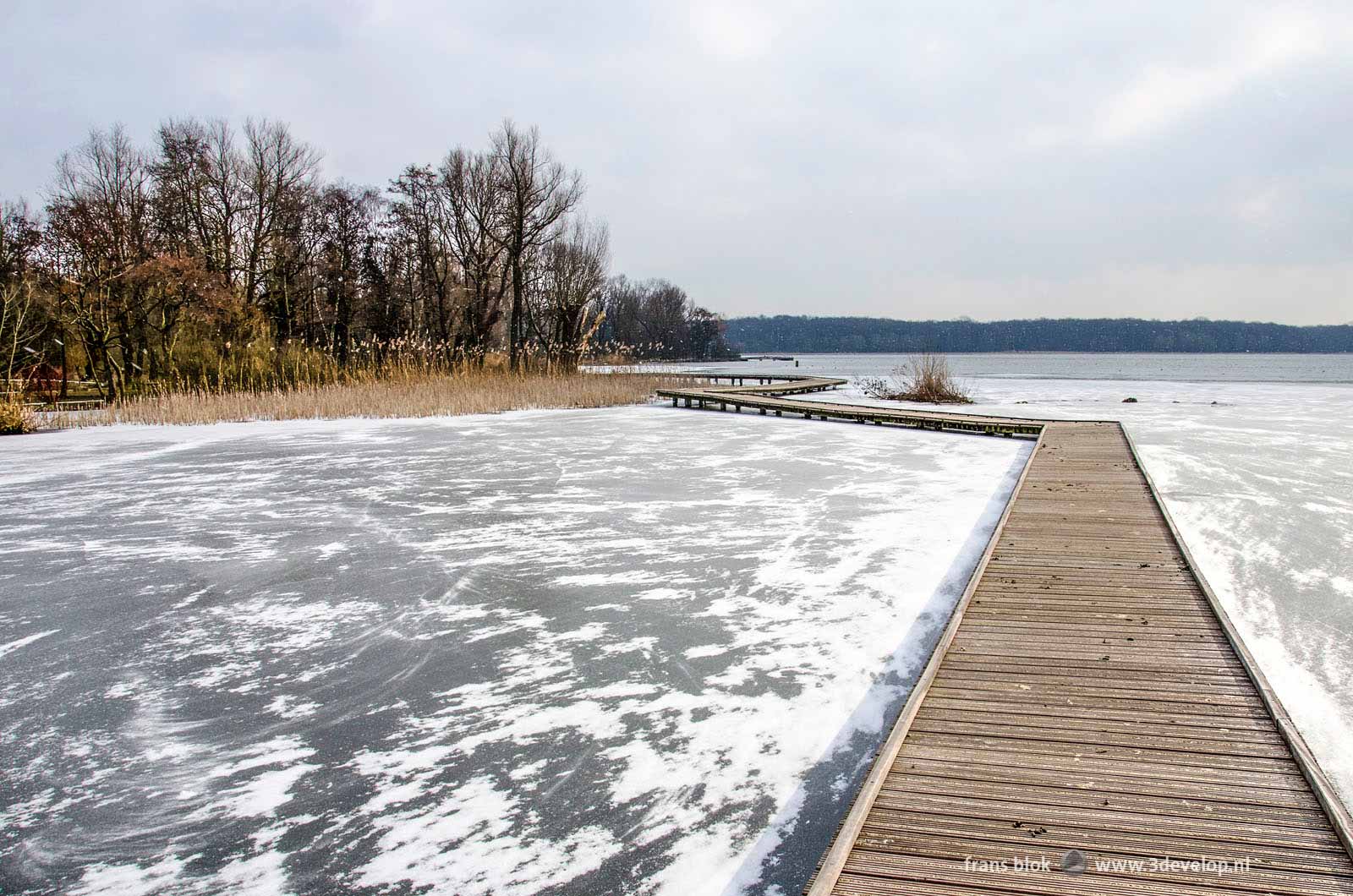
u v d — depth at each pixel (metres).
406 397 20.73
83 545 7.52
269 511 8.84
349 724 4.03
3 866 2.99
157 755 3.78
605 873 2.87
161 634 5.29
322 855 3.02
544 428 16.84
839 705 4.07
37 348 25.55
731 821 3.16
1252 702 3.52
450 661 4.76
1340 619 5.08
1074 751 3.14
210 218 30.00
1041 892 2.32
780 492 9.48
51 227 25.41
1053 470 9.81
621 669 4.57
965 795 2.84
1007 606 4.86
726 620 5.29
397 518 8.43
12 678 4.65
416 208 32.81
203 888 2.84
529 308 35.66
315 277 32.50
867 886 2.38
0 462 12.66
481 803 3.32
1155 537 6.43
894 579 6.05
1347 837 2.47
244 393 21.23
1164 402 22.62
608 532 7.70
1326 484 9.52
